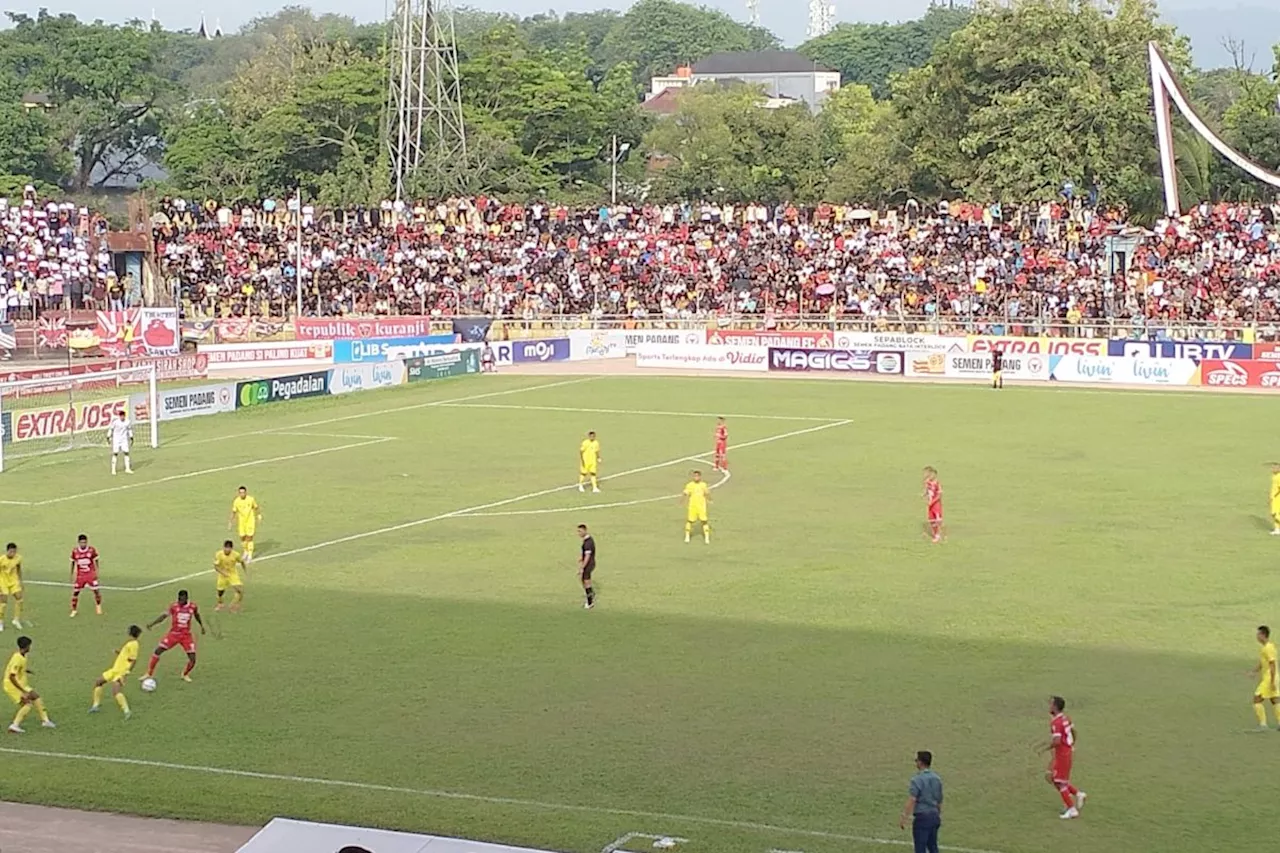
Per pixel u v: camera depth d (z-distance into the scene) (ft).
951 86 440.45
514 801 89.76
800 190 529.45
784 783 93.71
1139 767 95.91
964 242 373.40
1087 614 132.98
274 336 343.87
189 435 246.06
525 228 397.60
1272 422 253.03
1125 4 423.23
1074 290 345.72
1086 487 194.70
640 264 382.83
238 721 106.63
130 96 537.65
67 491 197.57
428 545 164.04
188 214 386.11
